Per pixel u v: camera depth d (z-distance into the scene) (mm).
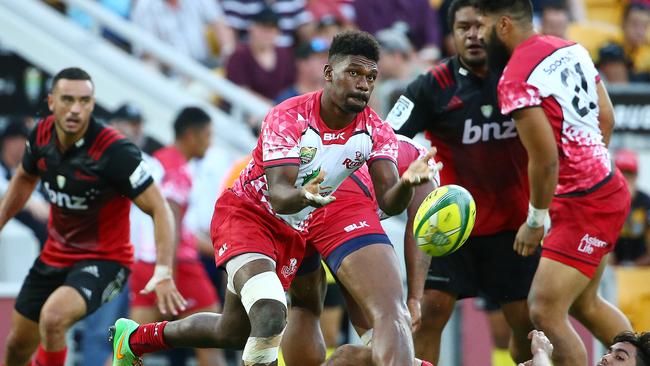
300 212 21797
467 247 26109
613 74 44844
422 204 20797
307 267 23344
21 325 28047
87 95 26594
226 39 47469
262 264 21453
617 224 24219
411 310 22797
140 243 33562
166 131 41312
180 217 33562
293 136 20656
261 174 21672
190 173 34125
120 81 41781
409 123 25672
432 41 47406
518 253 25000
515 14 23797
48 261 27812
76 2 42188
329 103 20750
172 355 37844
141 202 26906
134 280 33625
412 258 23156
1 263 36000
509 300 26141
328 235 21828
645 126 36156
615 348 21094
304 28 47531
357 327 23844
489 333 33688
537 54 23453
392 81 38594
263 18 44531
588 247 23953
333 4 47719
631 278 34438
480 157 25547
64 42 42344
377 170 21078
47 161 27172
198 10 47344
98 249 27625
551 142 23141
